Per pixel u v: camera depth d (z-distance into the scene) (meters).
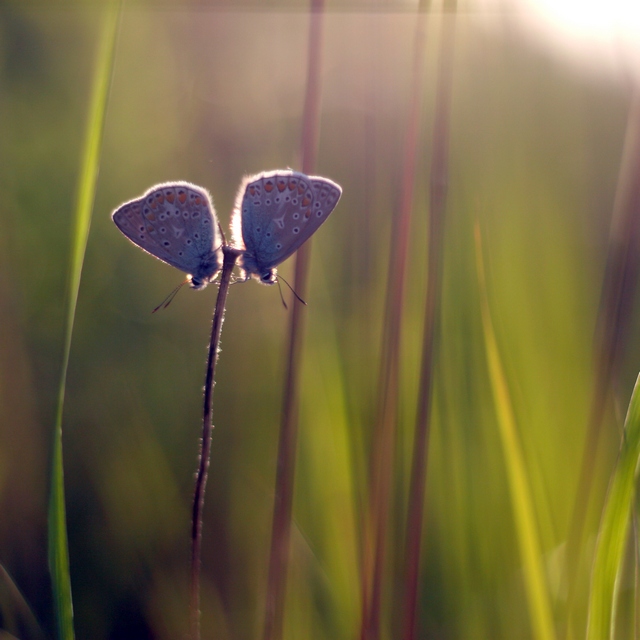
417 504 0.55
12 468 0.58
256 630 0.57
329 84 0.57
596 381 0.54
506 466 0.55
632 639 0.53
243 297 0.60
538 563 0.54
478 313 0.56
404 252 0.55
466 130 0.57
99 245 0.61
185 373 0.60
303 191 0.53
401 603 0.56
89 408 0.59
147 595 0.57
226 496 0.58
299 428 0.56
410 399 0.56
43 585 0.58
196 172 0.62
